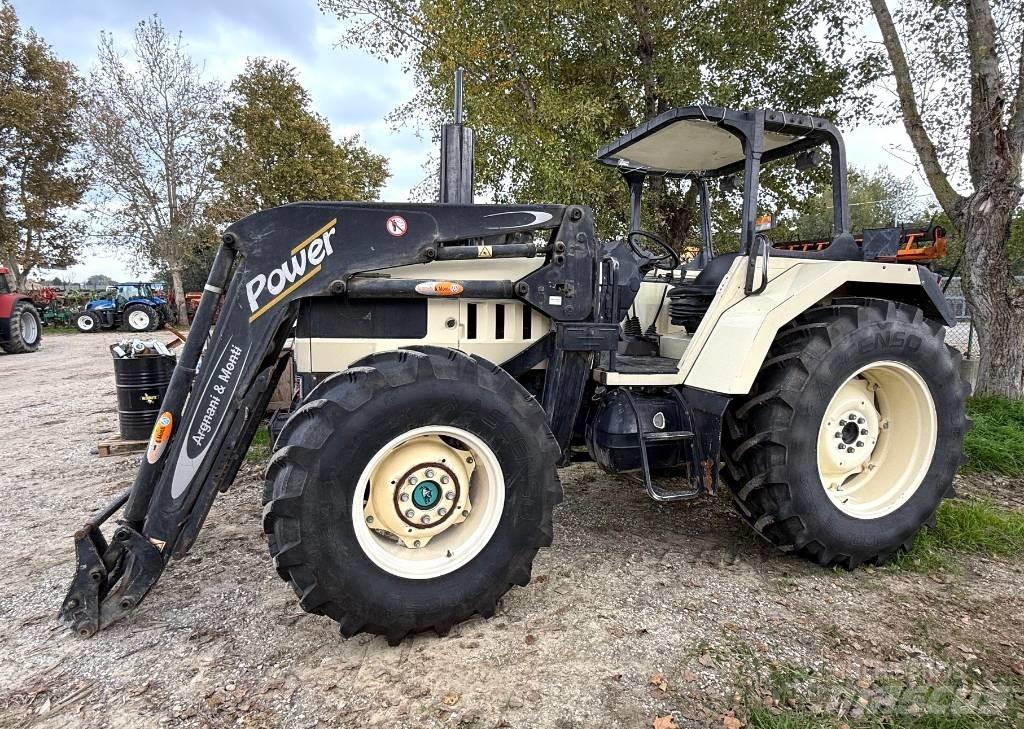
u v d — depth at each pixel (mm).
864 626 2404
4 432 5918
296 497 2064
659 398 2928
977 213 5348
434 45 8273
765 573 2854
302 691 2037
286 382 4891
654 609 2520
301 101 21844
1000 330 5453
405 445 2336
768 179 6902
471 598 2307
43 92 23125
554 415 2795
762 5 7355
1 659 2240
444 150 3064
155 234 21500
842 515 2830
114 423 6234
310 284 2350
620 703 1965
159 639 2344
